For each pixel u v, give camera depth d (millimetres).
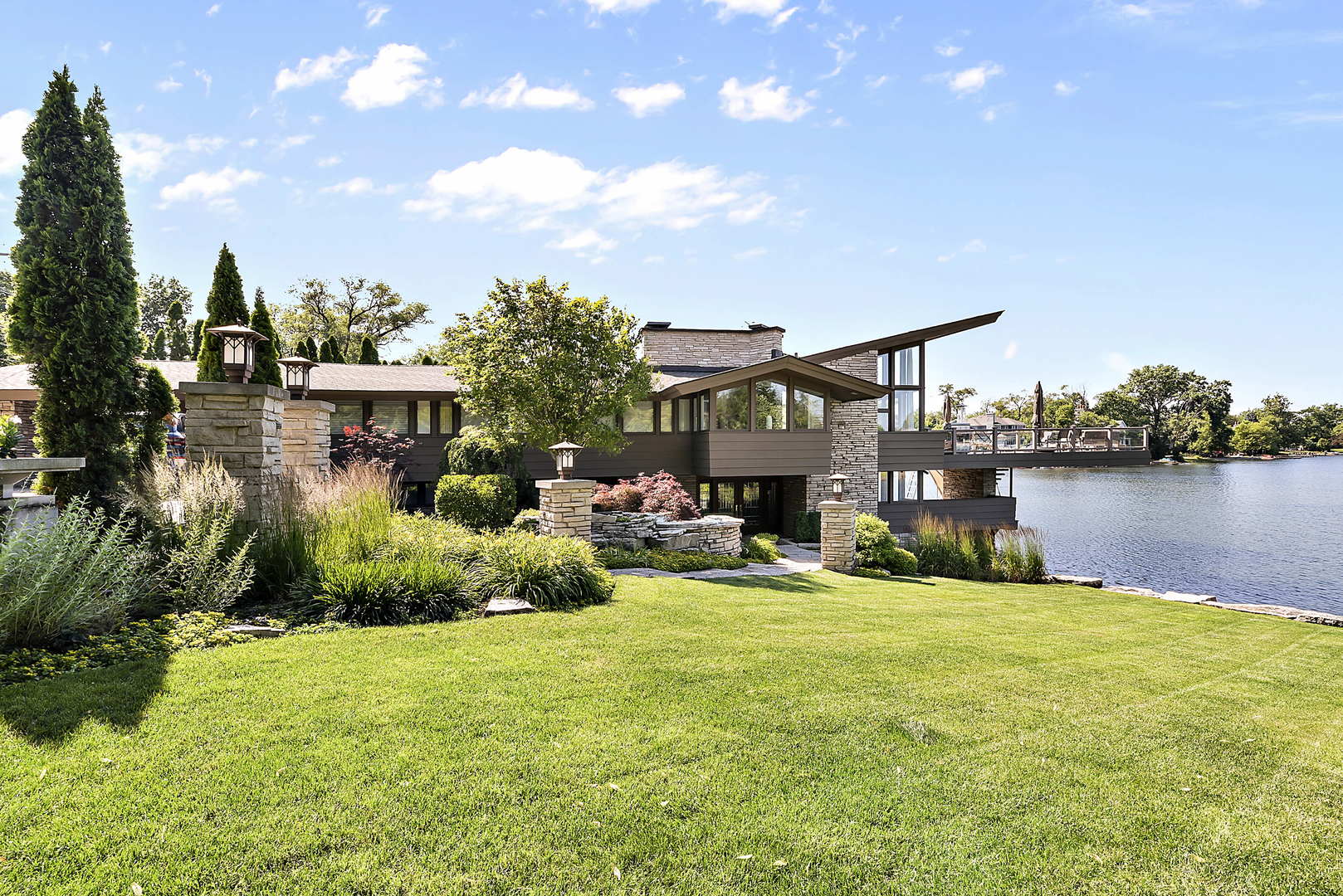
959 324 21953
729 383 18312
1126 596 13062
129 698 4254
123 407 9266
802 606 8469
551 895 2670
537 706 4449
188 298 45812
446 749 3773
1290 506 37281
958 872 2961
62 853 2719
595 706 4504
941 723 4598
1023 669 6184
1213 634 9344
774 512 21594
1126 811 3543
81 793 3135
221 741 3727
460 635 6039
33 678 4562
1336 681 6715
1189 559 21547
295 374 12227
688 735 4133
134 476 8453
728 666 5516
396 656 5340
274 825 2988
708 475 18391
